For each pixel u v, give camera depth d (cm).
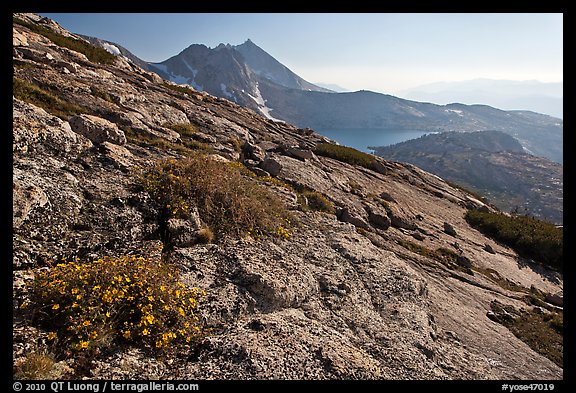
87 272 675
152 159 1349
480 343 1137
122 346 629
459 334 1145
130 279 701
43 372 518
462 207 3547
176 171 1194
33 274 676
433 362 880
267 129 3562
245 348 680
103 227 873
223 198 1188
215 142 2148
